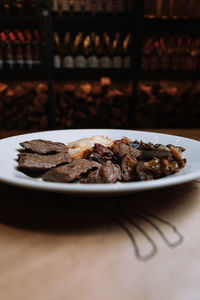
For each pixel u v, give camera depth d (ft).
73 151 1.31
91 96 5.05
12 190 0.97
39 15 4.26
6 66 4.42
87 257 0.61
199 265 0.58
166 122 5.35
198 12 4.50
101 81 5.08
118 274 0.56
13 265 0.58
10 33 4.39
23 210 0.82
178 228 0.72
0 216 0.78
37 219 0.77
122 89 5.41
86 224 0.74
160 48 4.67
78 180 1.00
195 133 2.23
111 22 4.37
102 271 0.57
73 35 4.86
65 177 0.92
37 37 4.53
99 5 4.42
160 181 0.73
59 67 4.54
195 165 1.04
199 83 5.42
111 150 1.33
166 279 0.54
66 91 5.03
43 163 1.05
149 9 4.48
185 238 0.68
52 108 4.54
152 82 5.36
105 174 0.92
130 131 1.60
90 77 5.19
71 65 4.50
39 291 0.51
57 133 1.55
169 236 0.69
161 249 0.64
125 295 0.50
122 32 4.89
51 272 0.56
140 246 0.65
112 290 0.51
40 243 0.66
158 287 0.52
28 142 1.23
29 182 0.72
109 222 0.75
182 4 4.45
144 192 0.95
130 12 4.60
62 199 0.90
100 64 4.71
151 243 0.66
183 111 5.30
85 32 4.85
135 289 0.52
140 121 5.22
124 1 4.56
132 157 1.18
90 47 4.72
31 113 5.06
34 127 5.13
